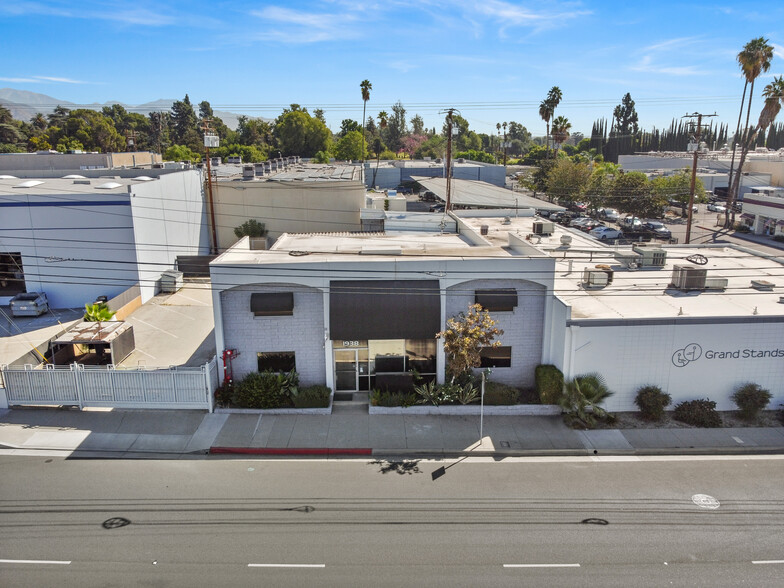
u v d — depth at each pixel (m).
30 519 14.69
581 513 15.23
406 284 21.05
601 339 20.44
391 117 168.25
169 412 20.97
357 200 46.47
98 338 23.17
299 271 20.83
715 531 14.47
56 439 19.05
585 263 29.02
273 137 137.50
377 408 21.11
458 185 64.44
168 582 12.34
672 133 139.25
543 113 86.94
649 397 20.52
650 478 17.17
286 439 19.30
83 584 12.27
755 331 20.66
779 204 55.34
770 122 59.03
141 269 32.94
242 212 46.47
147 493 16.06
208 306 32.75
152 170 47.88
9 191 32.94
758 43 58.06
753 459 18.47
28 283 31.59
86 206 31.17
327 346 21.48
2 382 20.89
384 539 13.98
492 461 18.19
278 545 13.69
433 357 22.00
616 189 63.75
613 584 12.41
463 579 12.50
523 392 22.11
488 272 21.12
